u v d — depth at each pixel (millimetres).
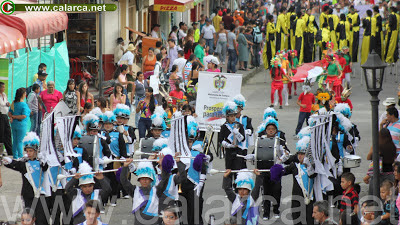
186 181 28047
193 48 67875
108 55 64125
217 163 40344
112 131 32000
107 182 25625
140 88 51094
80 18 63656
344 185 25531
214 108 38562
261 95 66438
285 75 58750
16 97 39156
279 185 29875
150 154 28125
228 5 120875
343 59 60344
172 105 43938
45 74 43000
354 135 32000
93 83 62656
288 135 47562
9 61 43156
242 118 33719
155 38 68312
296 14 75625
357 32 76000
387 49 75750
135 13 71125
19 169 26531
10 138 39062
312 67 62094
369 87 24234
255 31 82312
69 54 64062
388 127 31938
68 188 25391
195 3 87062
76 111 42188
